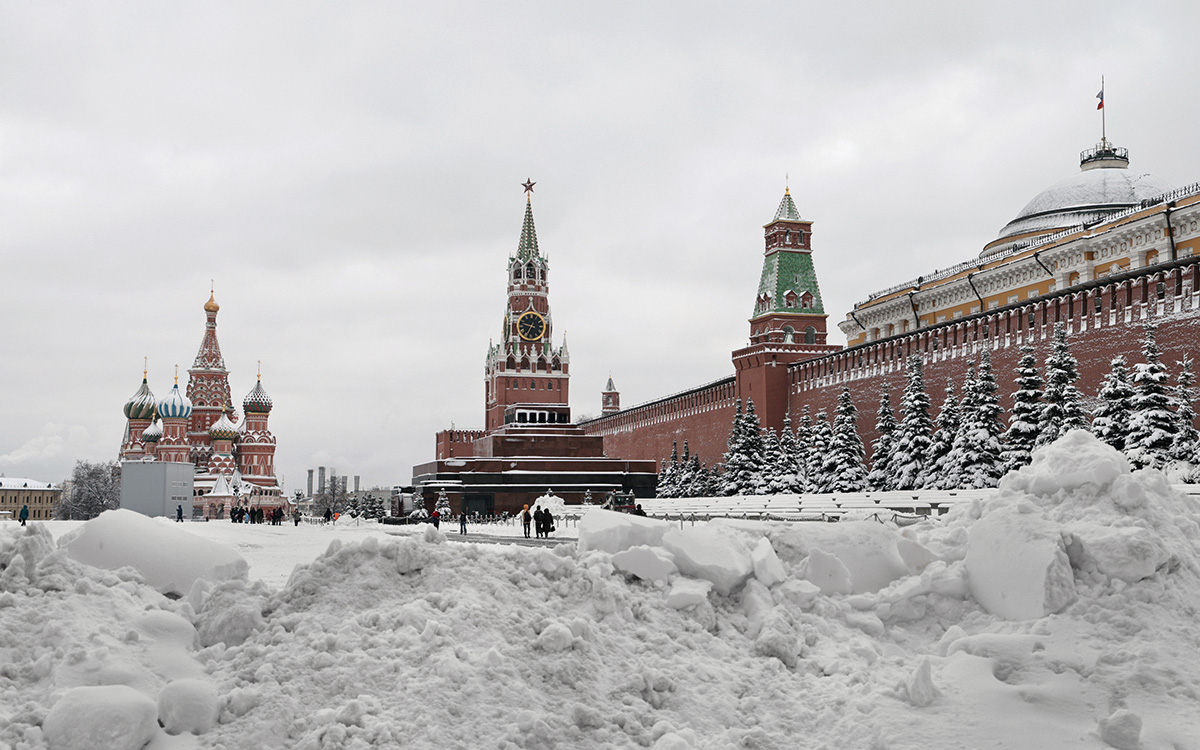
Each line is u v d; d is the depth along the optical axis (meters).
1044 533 10.92
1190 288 44.12
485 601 9.46
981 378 49.59
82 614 9.05
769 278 95.62
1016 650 9.69
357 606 9.40
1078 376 44.41
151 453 143.88
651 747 8.06
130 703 7.46
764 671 9.79
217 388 159.38
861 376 72.38
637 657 9.41
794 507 41.22
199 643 9.30
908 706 8.77
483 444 111.56
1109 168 83.88
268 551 29.48
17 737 7.32
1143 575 10.45
